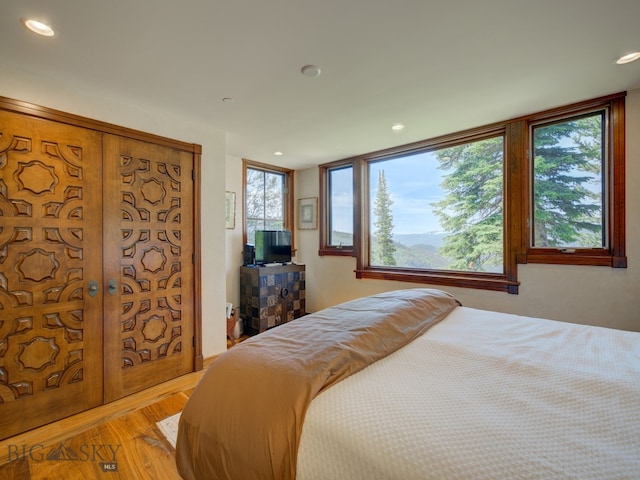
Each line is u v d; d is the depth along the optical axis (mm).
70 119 2006
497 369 1141
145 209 2379
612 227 2236
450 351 1316
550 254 2514
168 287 2525
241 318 3889
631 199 2158
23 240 1826
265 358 1138
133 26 1453
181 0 1285
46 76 1904
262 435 908
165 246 2508
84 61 1750
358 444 774
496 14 1394
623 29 1497
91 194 2096
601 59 1766
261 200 4309
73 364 2016
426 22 1446
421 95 2215
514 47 1649
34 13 1352
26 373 1839
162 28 1472
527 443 730
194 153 2709
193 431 1089
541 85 2076
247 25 1458
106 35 1519
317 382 979
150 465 1577
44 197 1900
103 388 2145
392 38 1568
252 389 1026
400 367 1172
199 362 2721
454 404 904
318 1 1299
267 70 1866
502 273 2826
